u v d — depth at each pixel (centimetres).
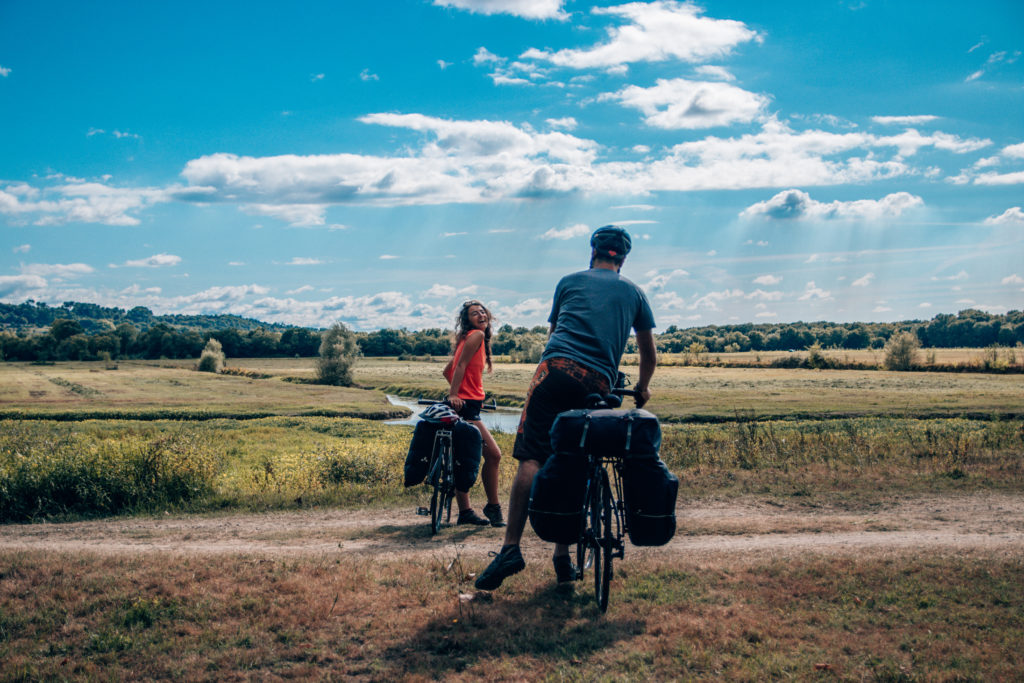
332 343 9025
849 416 3319
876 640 358
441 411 657
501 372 9481
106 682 320
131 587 442
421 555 551
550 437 393
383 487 954
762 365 11112
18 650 354
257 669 336
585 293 429
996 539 623
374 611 405
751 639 364
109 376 10950
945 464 1058
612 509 414
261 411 4775
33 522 805
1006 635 358
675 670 327
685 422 3516
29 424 3478
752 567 491
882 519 725
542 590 445
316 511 816
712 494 882
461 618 391
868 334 19325
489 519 700
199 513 829
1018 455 1130
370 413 4812
